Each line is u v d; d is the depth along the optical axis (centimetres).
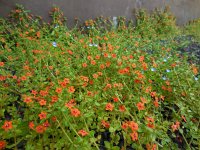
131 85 31
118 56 38
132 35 61
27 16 51
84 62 35
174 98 31
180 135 27
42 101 23
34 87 29
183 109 28
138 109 25
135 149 23
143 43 57
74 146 20
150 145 22
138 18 72
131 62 36
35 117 24
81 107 24
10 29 48
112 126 24
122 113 26
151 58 42
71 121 23
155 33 72
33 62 36
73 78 31
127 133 23
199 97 32
